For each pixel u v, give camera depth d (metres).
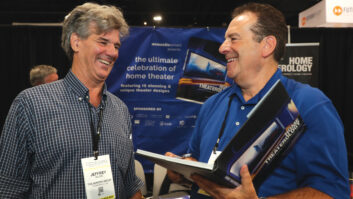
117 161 1.27
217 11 6.63
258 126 0.83
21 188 1.12
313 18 3.49
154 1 5.93
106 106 1.32
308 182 0.92
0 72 3.34
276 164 0.92
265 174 0.92
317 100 0.96
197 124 1.37
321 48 3.41
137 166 2.53
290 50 2.89
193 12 6.71
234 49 1.09
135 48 3.10
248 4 1.15
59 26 3.36
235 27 1.09
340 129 0.94
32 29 3.34
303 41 3.40
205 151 1.17
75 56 1.25
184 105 3.15
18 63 3.34
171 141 3.17
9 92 3.36
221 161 0.78
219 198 0.89
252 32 1.06
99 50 1.20
